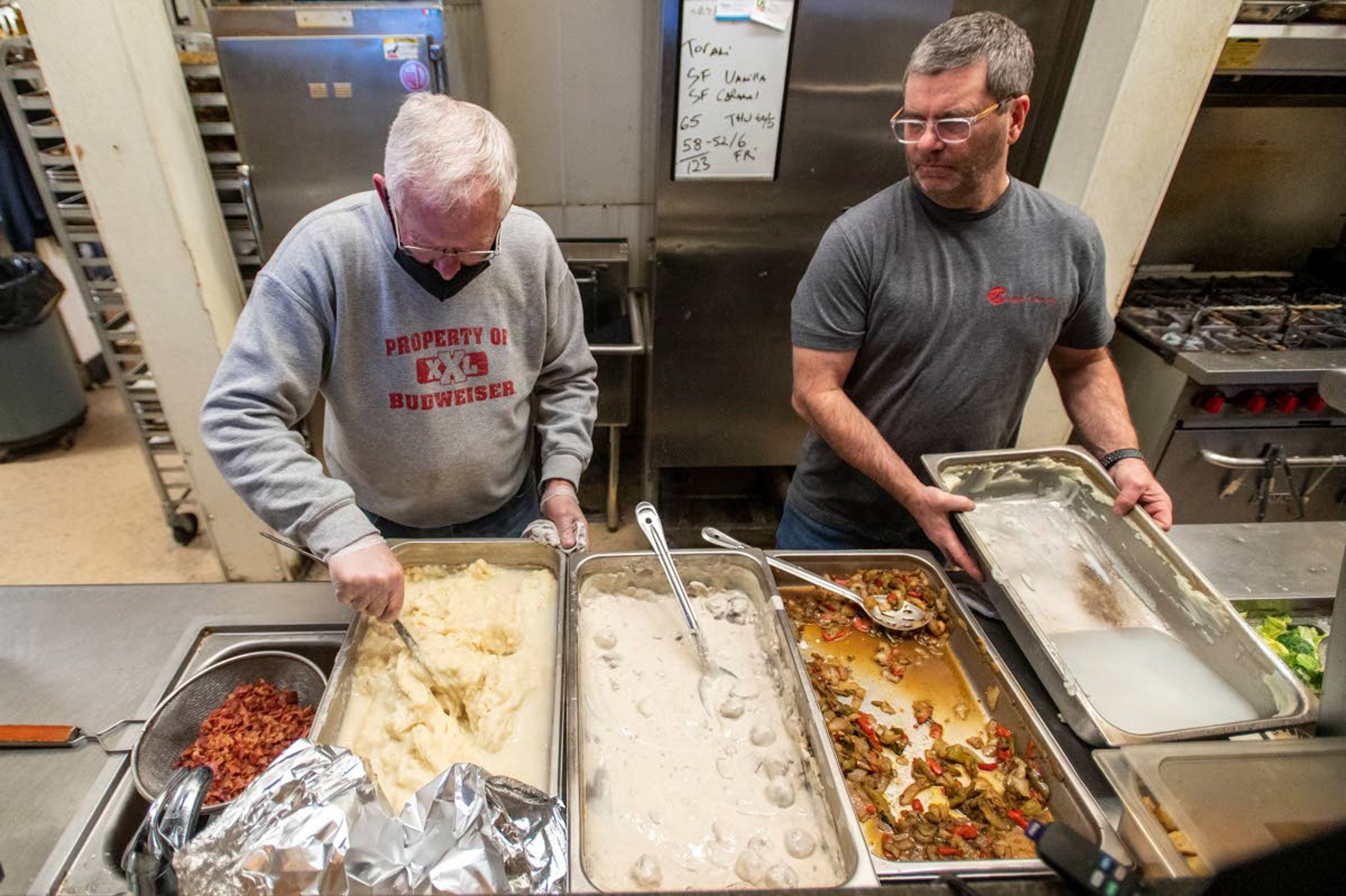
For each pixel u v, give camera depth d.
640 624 1.20
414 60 1.98
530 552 1.20
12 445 3.22
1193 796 0.70
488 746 0.94
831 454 1.60
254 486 1.08
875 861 0.84
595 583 1.23
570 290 1.47
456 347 1.27
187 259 2.00
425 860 0.65
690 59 2.08
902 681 1.16
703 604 1.24
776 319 2.50
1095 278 1.44
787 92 2.14
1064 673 1.02
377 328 1.22
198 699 1.01
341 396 1.28
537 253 1.33
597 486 3.16
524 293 1.33
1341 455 2.33
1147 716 1.04
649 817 0.92
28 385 3.13
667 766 0.98
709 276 2.41
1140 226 2.17
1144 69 1.91
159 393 2.20
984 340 1.40
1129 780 0.73
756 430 2.72
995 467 1.40
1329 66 2.09
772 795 0.95
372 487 1.41
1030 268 1.38
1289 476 2.29
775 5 2.02
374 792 0.70
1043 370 2.38
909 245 1.38
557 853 0.74
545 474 1.46
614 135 2.64
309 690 1.03
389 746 0.95
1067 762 0.93
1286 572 1.37
